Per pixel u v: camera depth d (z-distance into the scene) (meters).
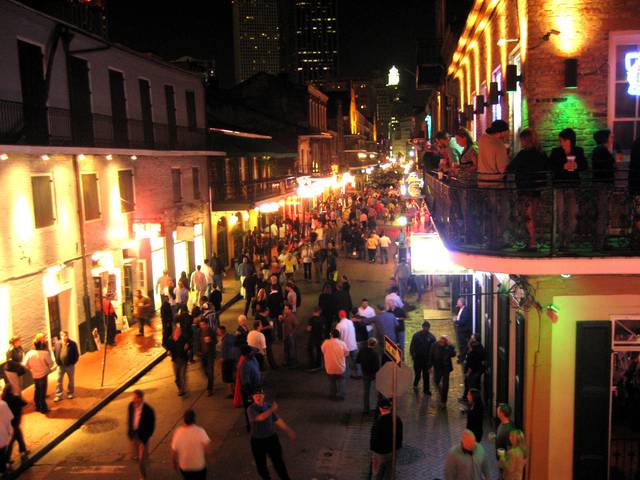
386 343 10.28
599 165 8.23
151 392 15.10
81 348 17.80
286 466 11.10
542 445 9.24
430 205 15.59
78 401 14.12
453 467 8.18
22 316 15.11
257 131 42.28
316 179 47.31
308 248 27.88
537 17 9.74
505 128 8.84
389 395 9.84
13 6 15.13
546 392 9.18
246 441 12.26
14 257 14.82
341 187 68.44
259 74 52.59
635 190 8.03
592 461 9.18
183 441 9.38
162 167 23.84
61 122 17.12
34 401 13.49
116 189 20.11
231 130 33.47
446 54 24.75
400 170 106.06
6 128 14.88
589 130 9.78
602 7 9.65
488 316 13.13
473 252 8.32
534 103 9.84
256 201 29.97
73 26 17.47
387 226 45.50
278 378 15.87
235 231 32.69
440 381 14.15
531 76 9.82
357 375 15.80
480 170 8.91
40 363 13.30
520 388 9.63
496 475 10.33
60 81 17.31
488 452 11.17
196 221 27.31
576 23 9.70
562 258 7.97
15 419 11.24
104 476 10.88
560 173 8.21
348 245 34.09
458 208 9.19
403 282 22.97
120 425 13.07
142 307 19.67
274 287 19.19
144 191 22.17
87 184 18.44
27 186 15.42
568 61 9.69
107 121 19.66
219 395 14.85
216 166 30.17
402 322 15.92
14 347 13.08
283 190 38.53
